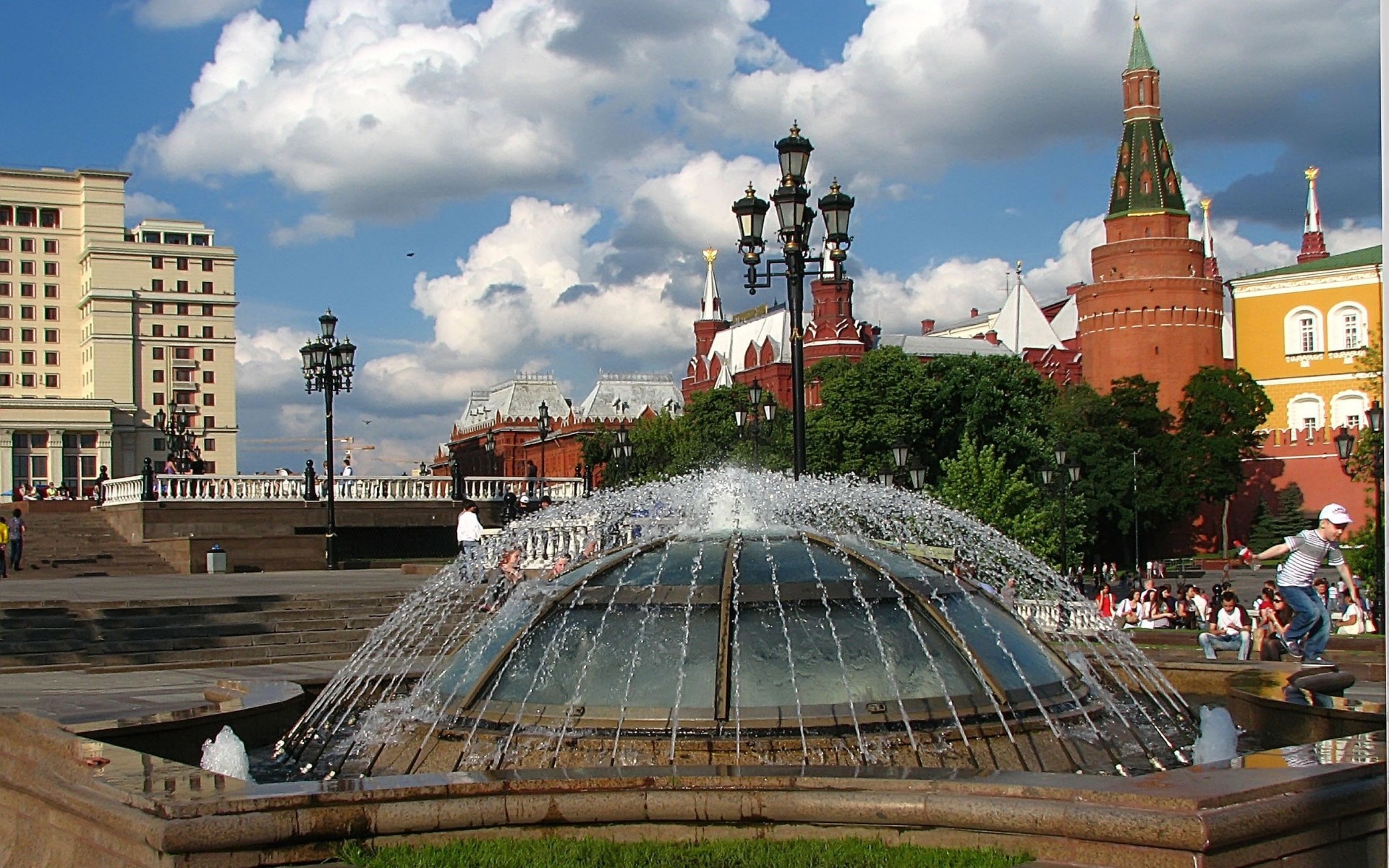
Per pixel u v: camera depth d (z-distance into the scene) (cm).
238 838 554
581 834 589
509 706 748
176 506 3919
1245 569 6888
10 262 12450
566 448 10906
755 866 542
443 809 584
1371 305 8425
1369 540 3019
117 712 894
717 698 704
